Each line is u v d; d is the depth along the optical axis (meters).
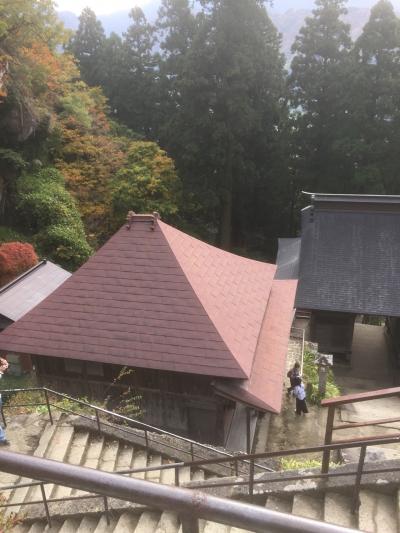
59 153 25.52
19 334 11.12
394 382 19.03
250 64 25.12
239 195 31.62
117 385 11.28
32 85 23.08
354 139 26.55
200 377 10.49
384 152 26.25
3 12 18.59
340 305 19.50
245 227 34.34
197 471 7.80
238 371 9.78
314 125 29.09
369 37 25.41
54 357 11.55
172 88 33.53
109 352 10.48
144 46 36.28
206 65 25.81
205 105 26.73
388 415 13.30
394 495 4.00
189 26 33.47
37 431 7.78
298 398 12.38
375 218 21.03
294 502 4.20
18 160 21.08
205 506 1.36
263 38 27.11
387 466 4.18
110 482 1.46
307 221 21.75
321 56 28.78
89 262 11.47
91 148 25.33
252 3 25.20
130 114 36.88
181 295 10.64
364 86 25.22
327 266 20.53
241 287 12.55
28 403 9.47
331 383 14.95
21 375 13.89
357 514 3.91
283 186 30.62
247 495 4.52
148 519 5.01
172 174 26.39
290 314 13.81
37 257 19.62
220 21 25.28
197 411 10.97
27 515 5.66
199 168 28.36
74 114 25.83
